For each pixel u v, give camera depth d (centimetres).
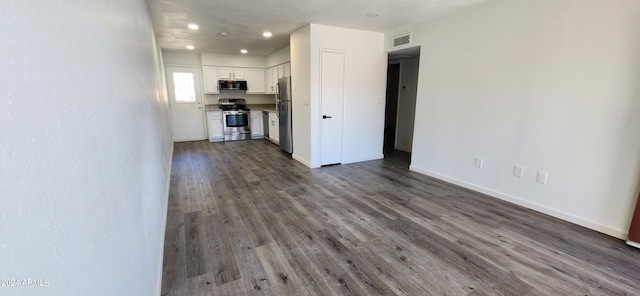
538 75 286
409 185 384
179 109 714
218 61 710
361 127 511
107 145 88
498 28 315
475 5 333
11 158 40
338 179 411
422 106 424
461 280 192
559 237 246
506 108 316
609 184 247
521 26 295
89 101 74
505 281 191
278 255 220
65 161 57
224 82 714
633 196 235
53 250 50
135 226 119
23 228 42
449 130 386
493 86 326
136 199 127
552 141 281
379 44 491
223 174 436
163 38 518
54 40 56
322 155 483
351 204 319
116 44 115
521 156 307
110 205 85
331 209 305
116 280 85
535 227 264
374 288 184
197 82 722
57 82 56
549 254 221
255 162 512
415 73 581
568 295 178
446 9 349
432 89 404
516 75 304
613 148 243
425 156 430
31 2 48
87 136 70
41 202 47
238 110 741
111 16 109
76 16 69
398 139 639
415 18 390
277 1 320
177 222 274
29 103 46
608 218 250
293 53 491
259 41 552
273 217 285
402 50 469
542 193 293
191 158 541
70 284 55
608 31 238
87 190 67
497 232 255
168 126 563
